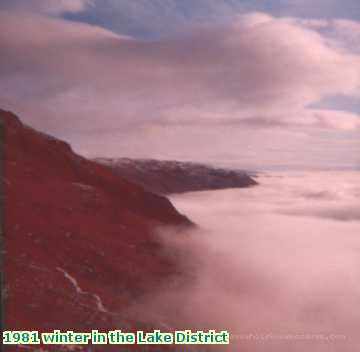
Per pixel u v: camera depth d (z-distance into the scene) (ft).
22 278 47.75
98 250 66.64
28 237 59.72
